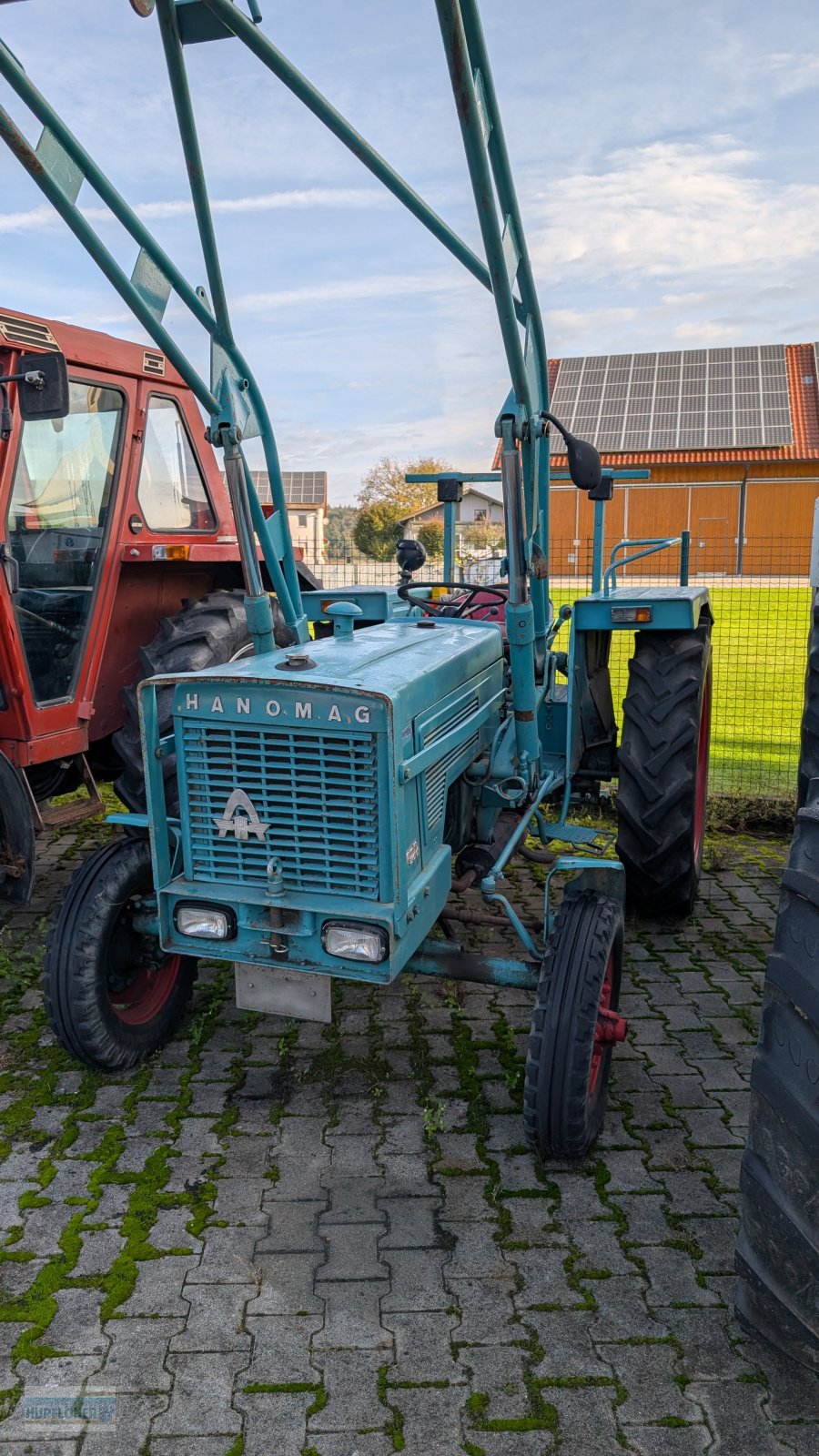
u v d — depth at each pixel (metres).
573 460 3.00
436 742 2.65
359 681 2.38
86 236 2.68
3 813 3.60
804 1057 1.79
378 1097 2.99
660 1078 3.10
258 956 2.52
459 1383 1.98
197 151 2.79
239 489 3.10
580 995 2.52
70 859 5.05
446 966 2.83
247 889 2.51
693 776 3.90
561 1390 1.97
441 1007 3.55
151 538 4.46
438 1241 2.38
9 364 3.64
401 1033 3.38
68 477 4.02
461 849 3.30
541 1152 2.66
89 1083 3.05
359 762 2.33
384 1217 2.46
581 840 3.60
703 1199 2.53
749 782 6.43
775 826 5.77
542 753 3.96
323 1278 2.26
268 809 2.44
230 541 4.95
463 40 2.19
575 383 29.78
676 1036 3.35
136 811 3.82
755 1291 1.87
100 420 4.11
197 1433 1.87
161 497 4.59
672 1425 1.89
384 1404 1.93
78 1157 2.70
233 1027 3.41
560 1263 2.31
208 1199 2.52
